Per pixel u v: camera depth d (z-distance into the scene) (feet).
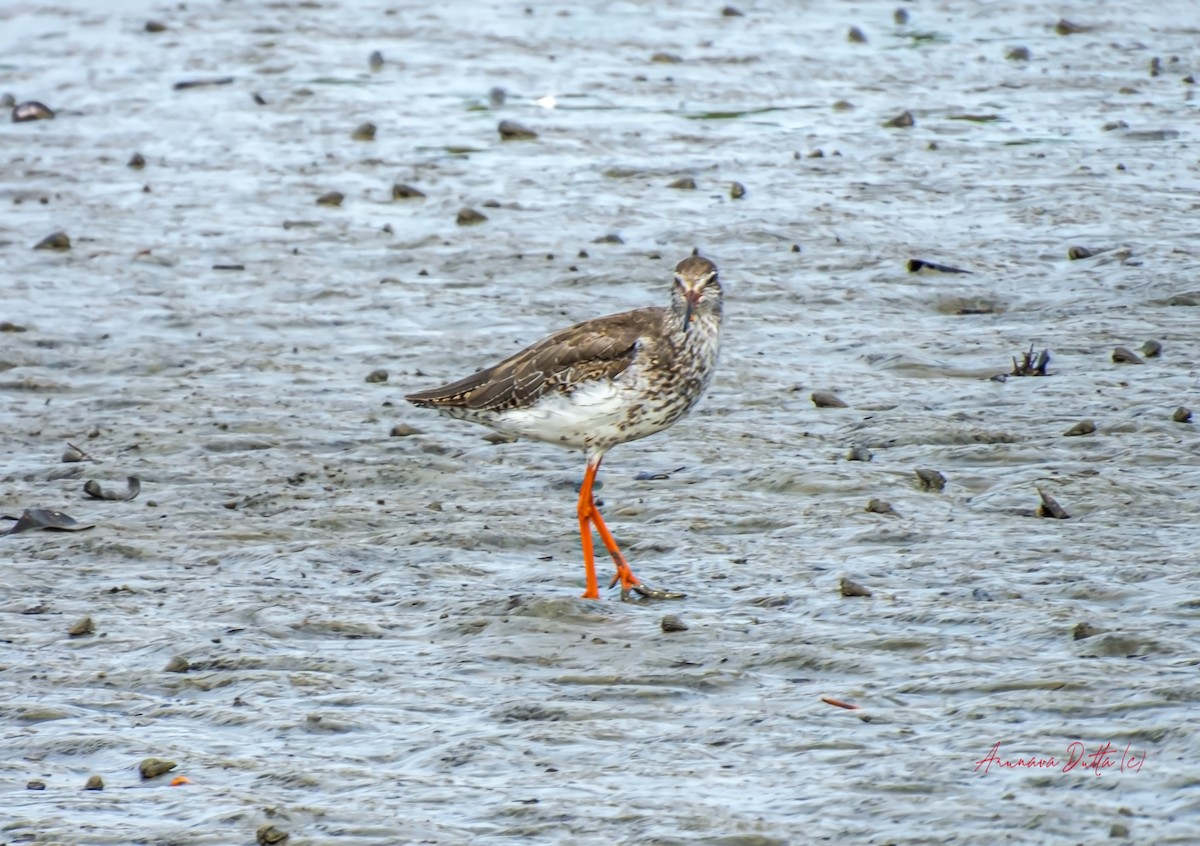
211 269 77.05
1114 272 71.00
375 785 30.40
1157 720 30.99
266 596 41.19
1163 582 39.09
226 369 63.16
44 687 35.91
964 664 34.76
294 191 90.89
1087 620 36.58
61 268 77.66
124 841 28.66
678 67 120.88
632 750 31.53
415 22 136.98
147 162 97.76
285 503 49.14
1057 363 60.23
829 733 31.81
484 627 38.52
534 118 106.83
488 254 78.13
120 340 66.95
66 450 54.65
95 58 126.93
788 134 101.65
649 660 36.22
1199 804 27.63
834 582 40.73
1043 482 47.26
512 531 46.06
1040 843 26.84
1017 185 87.97
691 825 28.12
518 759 31.40
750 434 53.93
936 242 77.77
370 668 36.47
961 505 46.50
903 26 134.10
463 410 44.47
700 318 42.65
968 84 114.42
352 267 77.05
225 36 132.77
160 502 49.44
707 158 96.27
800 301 70.33
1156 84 112.98
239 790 30.42
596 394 42.01
